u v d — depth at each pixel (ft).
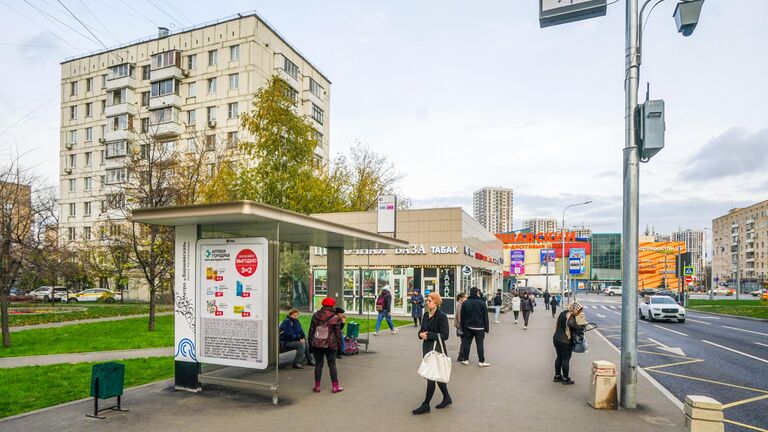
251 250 24.98
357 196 133.80
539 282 244.01
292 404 23.65
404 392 26.22
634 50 24.35
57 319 71.97
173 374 30.94
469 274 84.84
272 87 65.51
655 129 22.99
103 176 157.69
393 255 86.33
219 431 19.47
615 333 65.21
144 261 59.11
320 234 33.40
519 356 39.37
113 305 121.49
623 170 24.43
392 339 49.11
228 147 78.54
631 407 23.17
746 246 407.03
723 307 127.75
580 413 22.35
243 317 24.94
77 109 172.45
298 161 66.69
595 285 308.19
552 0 25.25
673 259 282.15
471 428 19.98
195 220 25.61
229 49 146.30
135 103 159.22
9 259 46.47
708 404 17.56
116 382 21.94
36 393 25.67
